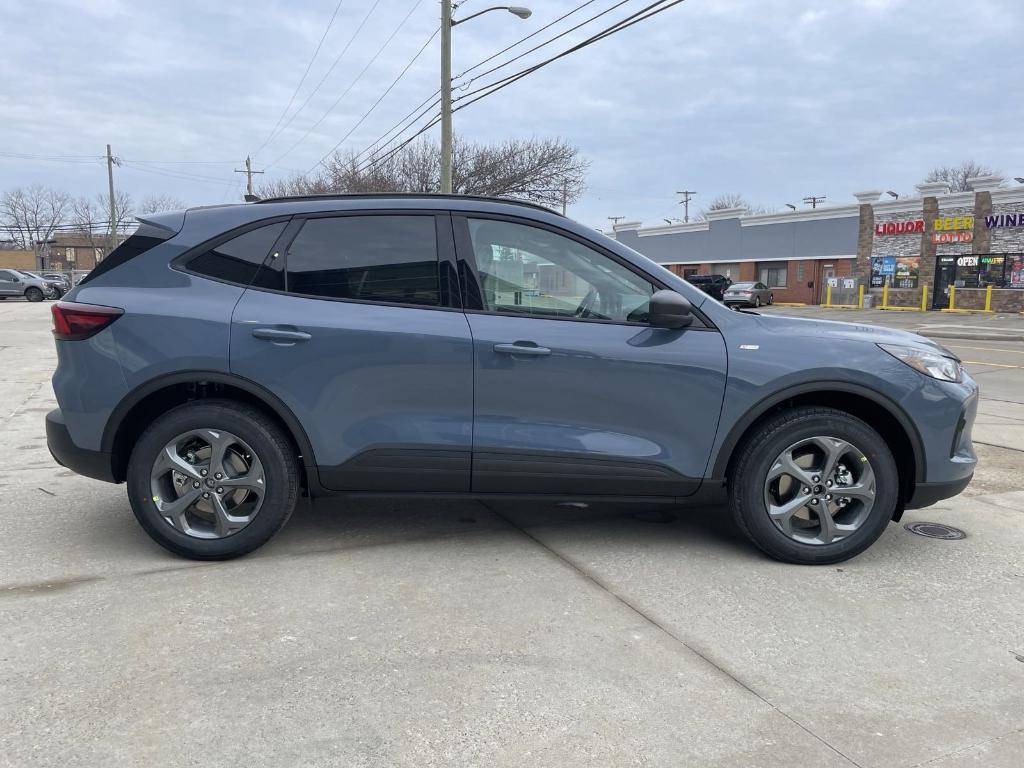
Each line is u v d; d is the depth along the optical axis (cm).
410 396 359
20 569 360
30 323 2095
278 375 354
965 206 3184
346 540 406
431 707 249
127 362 354
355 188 3191
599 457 362
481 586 346
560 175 3027
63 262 8969
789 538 373
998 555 396
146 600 326
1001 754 229
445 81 1984
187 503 364
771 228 4112
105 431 361
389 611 318
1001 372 1292
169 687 258
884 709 252
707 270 4534
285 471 366
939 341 1998
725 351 363
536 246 371
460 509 464
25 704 246
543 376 359
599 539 412
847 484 373
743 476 371
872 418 388
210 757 221
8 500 477
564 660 280
